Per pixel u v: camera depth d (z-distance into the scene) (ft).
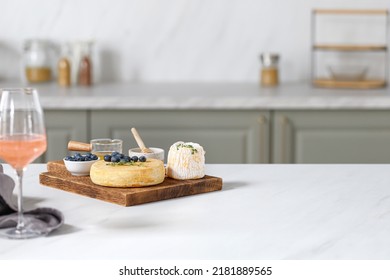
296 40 14.03
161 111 11.52
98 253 4.44
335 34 14.06
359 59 14.12
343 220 5.20
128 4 13.98
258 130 11.52
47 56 13.85
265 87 13.10
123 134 11.55
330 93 12.03
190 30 14.05
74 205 5.55
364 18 14.01
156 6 13.98
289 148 11.57
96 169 5.77
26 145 4.73
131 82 14.07
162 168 5.85
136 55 14.12
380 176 6.70
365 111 11.50
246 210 5.44
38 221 4.97
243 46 14.06
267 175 6.71
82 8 14.01
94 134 11.55
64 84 13.26
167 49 14.10
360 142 11.56
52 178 6.16
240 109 11.51
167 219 5.17
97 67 14.10
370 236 4.83
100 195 5.71
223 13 13.98
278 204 5.62
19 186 4.84
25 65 13.83
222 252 4.48
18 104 4.75
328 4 13.93
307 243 4.67
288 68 14.11
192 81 14.19
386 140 11.55
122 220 5.13
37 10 14.02
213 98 11.44
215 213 5.34
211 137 11.56
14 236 4.71
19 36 14.10
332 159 11.62
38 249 4.50
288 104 11.44
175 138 11.57
